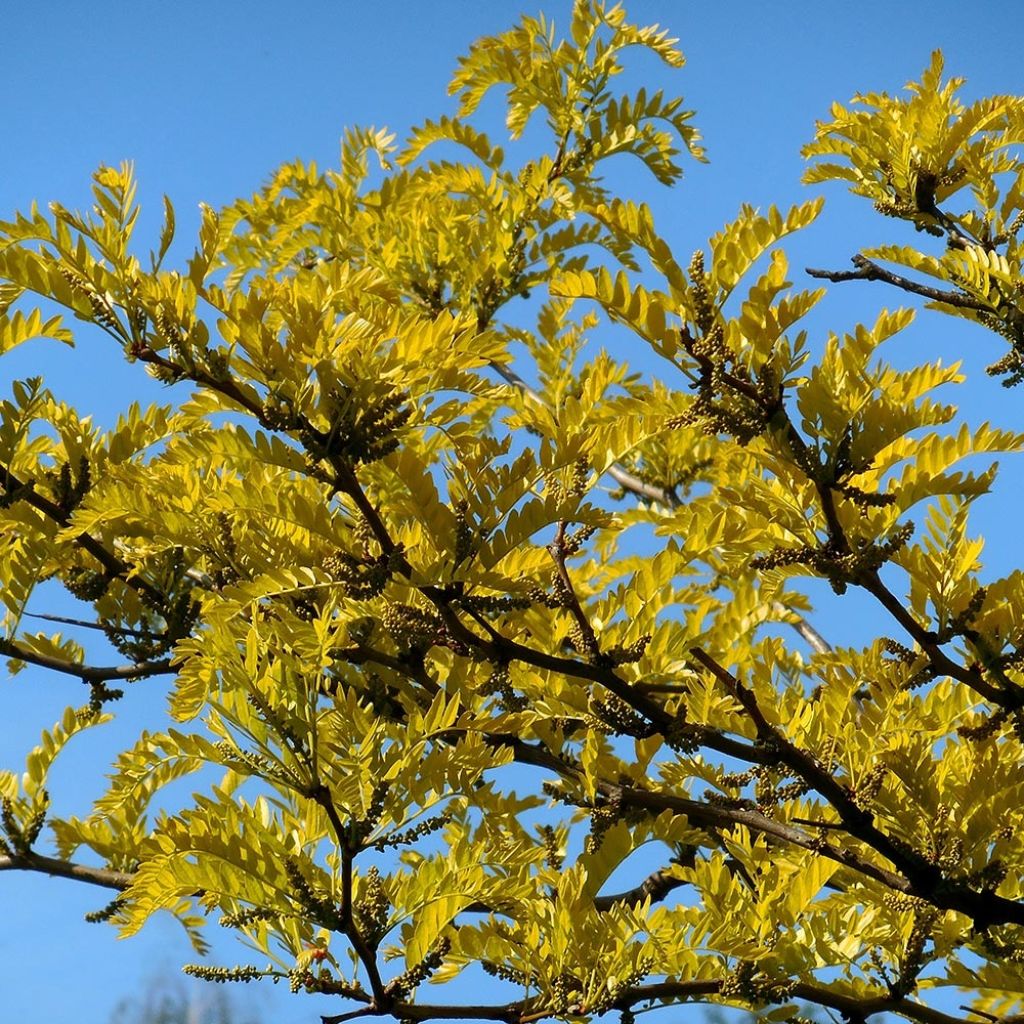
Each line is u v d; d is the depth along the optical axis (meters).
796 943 3.06
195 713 2.80
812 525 2.83
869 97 4.05
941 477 2.75
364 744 2.85
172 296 2.56
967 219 3.92
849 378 2.65
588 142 5.19
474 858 2.97
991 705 3.38
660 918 3.01
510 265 5.07
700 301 2.61
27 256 2.55
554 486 2.79
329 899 2.85
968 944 3.36
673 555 3.14
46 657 3.80
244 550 3.01
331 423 2.58
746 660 3.61
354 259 5.15
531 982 3.00
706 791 3.23
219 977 2.92
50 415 3.53
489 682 3.08
